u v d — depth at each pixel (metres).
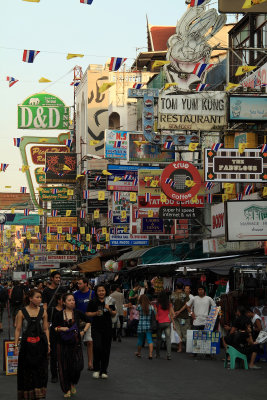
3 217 61.59
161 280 28.08
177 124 25.88
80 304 14.33
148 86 45.97
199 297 18.14
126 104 58.44
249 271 20.06
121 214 36.91
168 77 31.22
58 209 54.78
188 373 13.76
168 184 26.56
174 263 22.88
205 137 31.94
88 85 63.19
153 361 16.14
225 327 16.52
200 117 25.98
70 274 46.16
